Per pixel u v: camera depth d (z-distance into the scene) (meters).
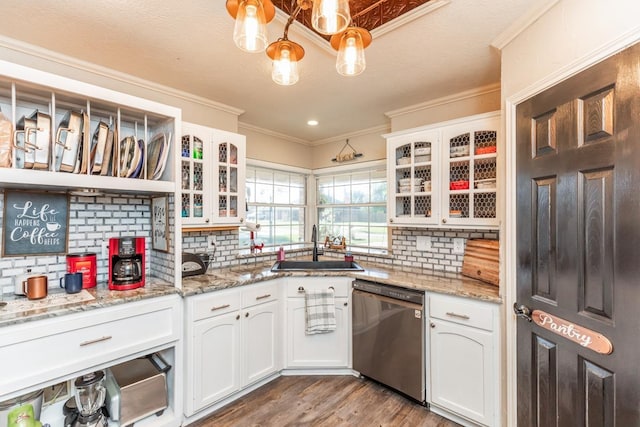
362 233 3.64
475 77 2.25
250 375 2.28
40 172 1.48
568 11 1.31
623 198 1.06
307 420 1.97
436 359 2.05
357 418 2.00
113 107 1.81
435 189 2.43
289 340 2.54
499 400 1.78
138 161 1.85
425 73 2.19
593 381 1.18
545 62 1.45
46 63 1.90
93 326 1.57
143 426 1.80
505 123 1.74
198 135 2.39
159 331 1.82
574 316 1.26
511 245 1.68
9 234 1.72
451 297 1.99
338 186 3.91
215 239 2.85
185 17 1.57
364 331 2.41
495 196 2.17
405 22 1.60
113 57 1.96
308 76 2.23
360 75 2.22
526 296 1.57
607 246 1.12
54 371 1.44
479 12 1.52
